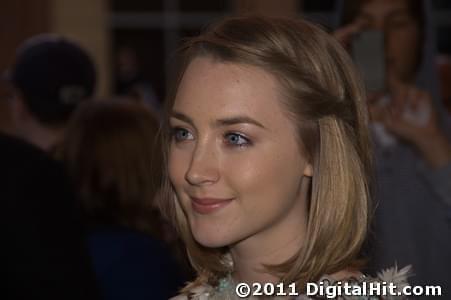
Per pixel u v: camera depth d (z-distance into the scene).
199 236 1.33
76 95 2.97
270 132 1.31
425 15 2.44
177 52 1.44
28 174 2.02
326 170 1.38
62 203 2.07
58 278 1.98
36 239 1.98
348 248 1.40
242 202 1.31
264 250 1.41
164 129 1.51
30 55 2.98
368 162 1.45
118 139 2.51
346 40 2.39
